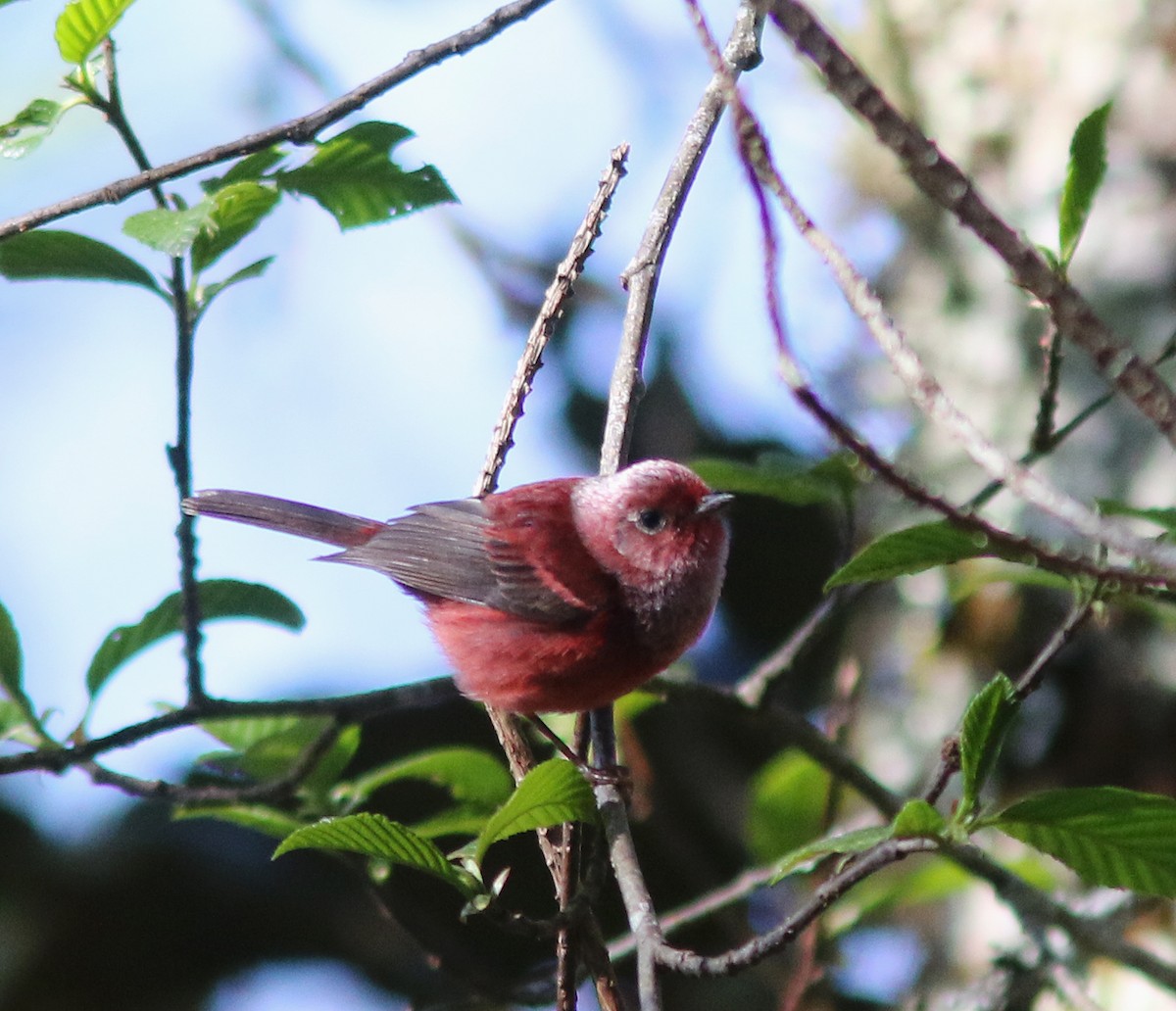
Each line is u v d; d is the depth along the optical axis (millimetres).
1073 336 5090
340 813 9008
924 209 13227
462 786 9141
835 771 9969
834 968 10859
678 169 9703
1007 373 12289
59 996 13570
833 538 15102
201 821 14289
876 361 13188
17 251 7863
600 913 13633
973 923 11562
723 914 11844
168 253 6910
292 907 14023
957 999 9469
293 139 7676
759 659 14961
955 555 7059
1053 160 12359
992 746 6188
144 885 13961
